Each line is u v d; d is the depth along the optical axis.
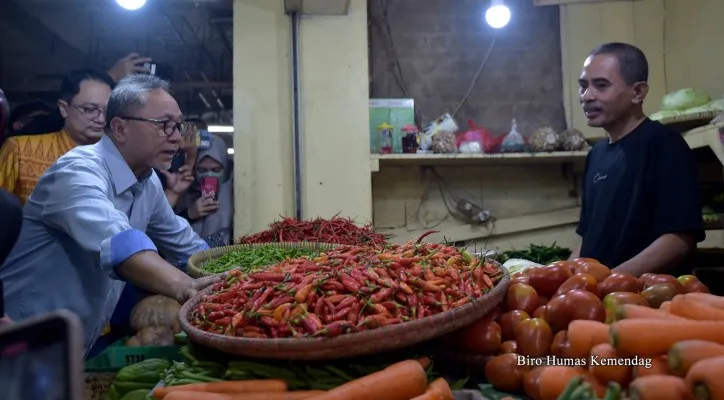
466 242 4.22
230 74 6.27
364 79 3.74
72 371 0.70
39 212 1.90
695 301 1.24
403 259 1.54
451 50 4.41
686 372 1.05
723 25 3.67
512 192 4.28
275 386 1.25
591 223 2.41
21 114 3.56
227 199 3.60
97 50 5.88
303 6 3.59
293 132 3.69
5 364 0.71
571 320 1.39
